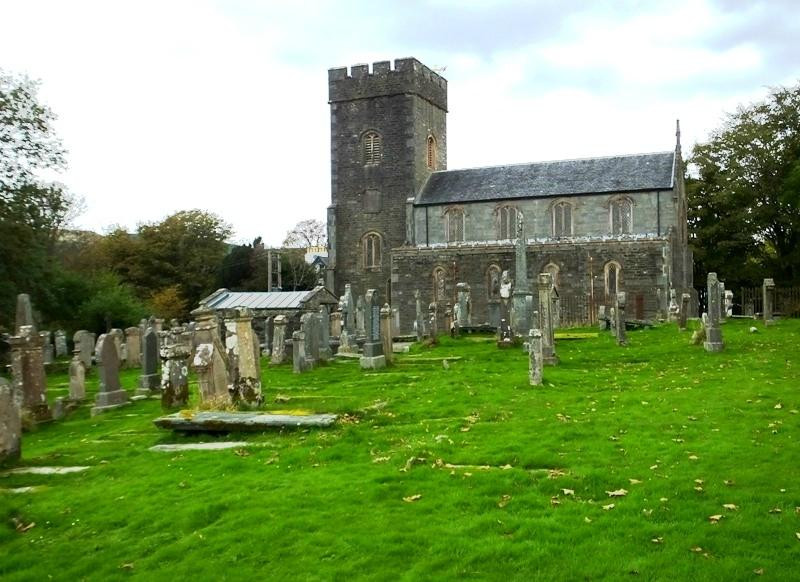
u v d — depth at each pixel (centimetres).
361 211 7019
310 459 1295
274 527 979
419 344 3631
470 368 2508
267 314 5138
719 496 1001
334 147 7119
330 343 3484
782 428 1362
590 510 979
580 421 1503
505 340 3222
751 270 6838
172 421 1552
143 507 1115
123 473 1323
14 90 4106
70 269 6756
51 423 2098
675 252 5712
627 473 1116
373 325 2766
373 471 1194
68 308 5134
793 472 1091
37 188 4184
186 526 1027
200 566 900
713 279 2611
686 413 1538
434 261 6009
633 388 1922
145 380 2514
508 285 3494
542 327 2528
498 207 6419
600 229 6100
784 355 2388
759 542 859
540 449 1271
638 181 6075
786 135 6675
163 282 7981
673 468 1134
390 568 855
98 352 2280
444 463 1224
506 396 1862
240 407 1736
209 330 1741
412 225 6712
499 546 879
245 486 1159
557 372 2288
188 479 1235
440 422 1573
